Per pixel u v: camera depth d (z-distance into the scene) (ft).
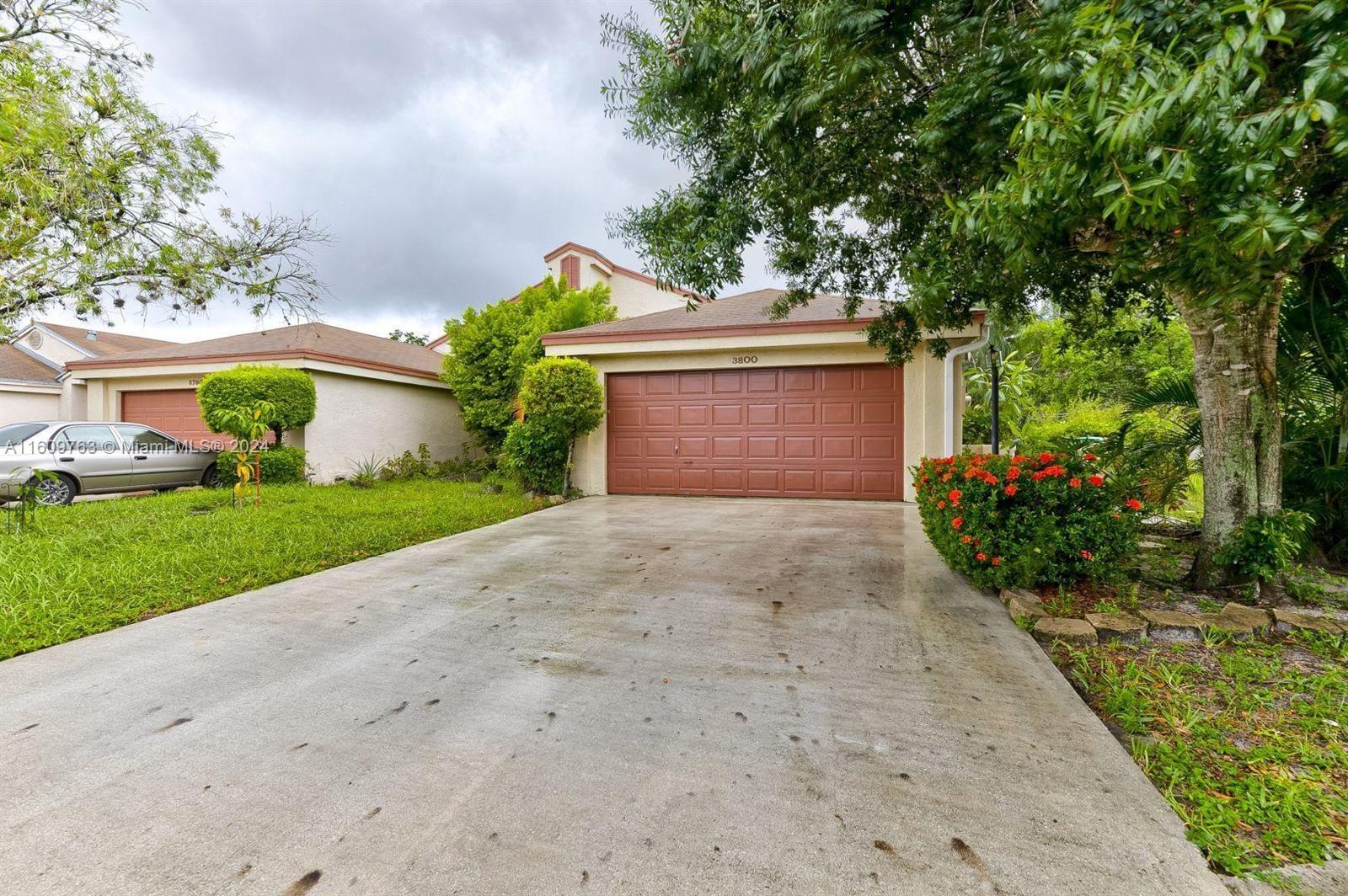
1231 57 5.44
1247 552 11.79
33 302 19.51
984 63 8.75
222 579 14.60
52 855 5.33
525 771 6.63
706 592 13.56
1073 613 11.27
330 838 5.56
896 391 28.25
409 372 43.32
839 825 5.67
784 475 29.86
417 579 14.89
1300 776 6.42
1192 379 16.38
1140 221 6.26
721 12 10.07
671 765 6.73
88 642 10.61
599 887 4.92
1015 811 5.86
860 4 8.27
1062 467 12.66
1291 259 6.12
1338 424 14.67
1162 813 5.83
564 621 11.69
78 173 17.40
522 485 31.22
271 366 35.47
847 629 11.05
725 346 29.35
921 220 14.21
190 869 5.16
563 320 40.47
